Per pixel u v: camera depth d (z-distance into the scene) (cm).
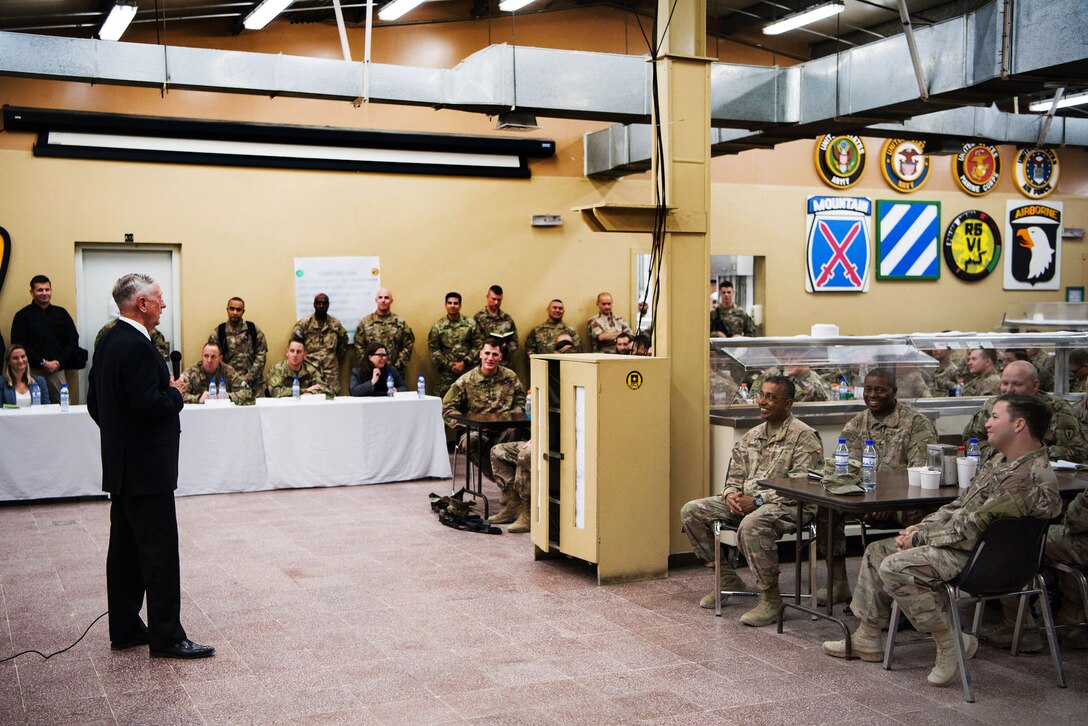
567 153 1200
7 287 973
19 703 403
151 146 1016
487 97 830
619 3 1225
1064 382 765
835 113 796
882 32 1256
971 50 650
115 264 1027
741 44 1316
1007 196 1470
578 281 1213
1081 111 1309
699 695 408
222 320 1053
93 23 961
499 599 548
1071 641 468
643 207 612
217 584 578
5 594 558
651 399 584
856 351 711
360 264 1104
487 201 1161
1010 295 1483
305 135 1066
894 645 460
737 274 1327
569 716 387
